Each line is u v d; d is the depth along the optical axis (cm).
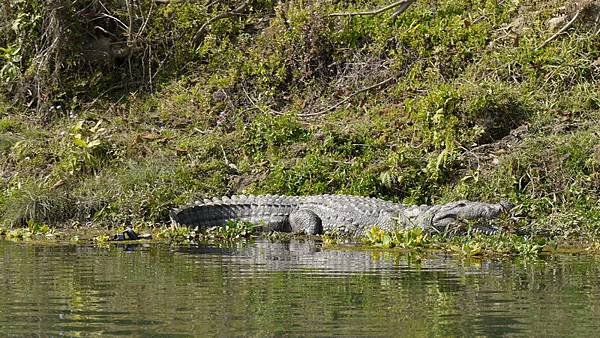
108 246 1577
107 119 2344
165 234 1756
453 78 2289
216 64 2472
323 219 1873
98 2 2508
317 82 2372
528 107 2097
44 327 828
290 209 1908
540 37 2294
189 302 954
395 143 2095
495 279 1141
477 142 2038
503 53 2269
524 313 901
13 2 2503
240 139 2183
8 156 2195
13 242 1645
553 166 1909
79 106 2419
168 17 2564
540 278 1155
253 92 2380
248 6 2602
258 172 2080
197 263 1302
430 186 1962
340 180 2023
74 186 2033
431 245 1600
